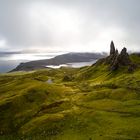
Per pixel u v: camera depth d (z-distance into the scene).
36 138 105.56
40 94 162.38
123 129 94.69
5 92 185.25
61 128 109.50
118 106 127.19
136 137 86.44
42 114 134.88
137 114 111.56
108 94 152.50
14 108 145.62
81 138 92.88
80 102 143.88
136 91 154.88
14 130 123.69
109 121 105.69
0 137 117.38
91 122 108.44
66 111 129.25
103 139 87.31
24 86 189.25
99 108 127.56
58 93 169.00
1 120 135.25
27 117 134.62
